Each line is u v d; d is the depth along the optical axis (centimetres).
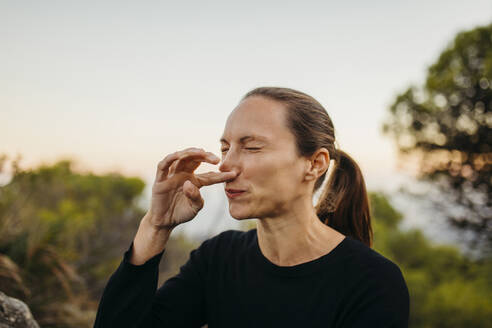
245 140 88
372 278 86
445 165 1250
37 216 305
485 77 1113
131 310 92
